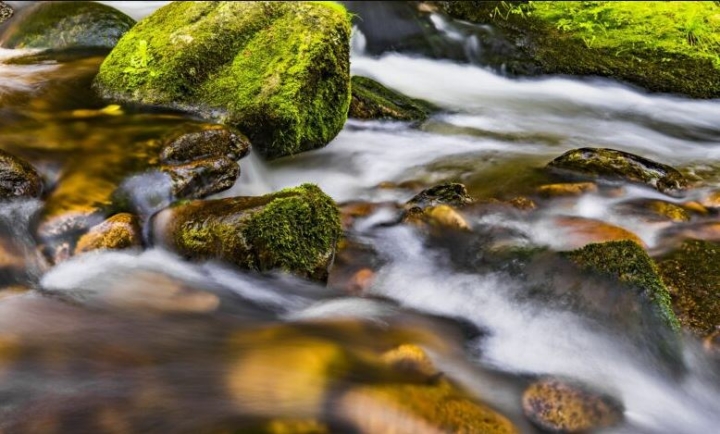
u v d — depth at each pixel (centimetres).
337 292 346
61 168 362
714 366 322
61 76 422
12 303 328
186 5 417
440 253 361
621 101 494
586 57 520
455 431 302
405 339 328
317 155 414
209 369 315
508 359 325
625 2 584
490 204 380
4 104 394
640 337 324
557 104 491
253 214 338
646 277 329
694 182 405
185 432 302
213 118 391
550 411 310
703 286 339
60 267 339
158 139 376
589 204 382
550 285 339
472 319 338
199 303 334
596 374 320
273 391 310
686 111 484
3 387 308
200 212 349
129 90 400
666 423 312
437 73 521
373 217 379
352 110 441
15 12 493
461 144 439
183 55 397
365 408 306
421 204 379
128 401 307
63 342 320
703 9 558
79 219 347
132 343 321
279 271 337
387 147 432
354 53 539
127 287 337
